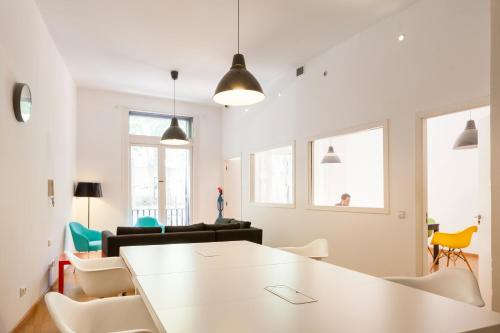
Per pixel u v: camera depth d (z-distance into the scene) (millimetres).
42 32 4164
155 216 7930
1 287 2750
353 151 6492
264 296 1509
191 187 8391
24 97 3207
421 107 3727
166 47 5094
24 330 3166
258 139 7090
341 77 4887
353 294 1545
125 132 7555
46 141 4289
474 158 6734
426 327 1169
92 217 7145
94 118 7258
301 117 5746
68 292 4391
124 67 5922
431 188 7504
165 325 1177
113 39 4816
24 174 3352
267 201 7180
